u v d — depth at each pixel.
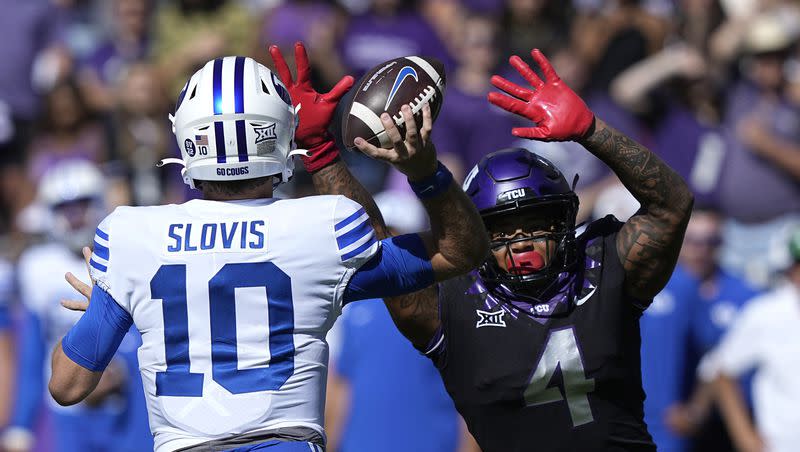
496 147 32.16
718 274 28.20
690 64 33.06
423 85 13.74
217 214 13.08
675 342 26.83
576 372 14.56
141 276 13.00
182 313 12.86
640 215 14.75
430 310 14.97
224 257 12.85
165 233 13.04
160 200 31.11
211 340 12.80
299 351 12.90
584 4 35.84
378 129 13.56
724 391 26.97
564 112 14.05
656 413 26.66
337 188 14.65
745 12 35.91
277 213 13.02
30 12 37.75
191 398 12.75
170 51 35.88
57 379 13.29
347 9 36.00
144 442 23.88
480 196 14.84
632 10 34.69
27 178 35.75
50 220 28.14
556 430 14.66
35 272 27.05
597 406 14.63
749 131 32.09
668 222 14.46
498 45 33.56
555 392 14.61
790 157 31.73
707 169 31.89
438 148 32.22
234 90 13.07
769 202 31.52
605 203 30.55
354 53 35.09
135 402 23.95
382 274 13.14
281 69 14.58
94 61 37.44
